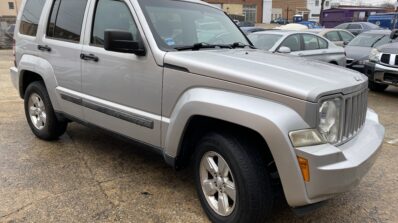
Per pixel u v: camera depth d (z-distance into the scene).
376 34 11.35
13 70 5.38
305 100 2.61
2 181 3.88
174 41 3.61
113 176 4.09
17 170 4.16
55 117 4.84
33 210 3.35
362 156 2.86
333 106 2.77
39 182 3.88
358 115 3.16
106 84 3.87
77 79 4.23
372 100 8.60
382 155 4.94
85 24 4.14
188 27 3.93
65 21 4.46
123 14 3.75
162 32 3.57
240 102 2.80
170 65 3.26
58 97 4.57
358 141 3.07
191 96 3.09
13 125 5.82
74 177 4.03
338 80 2.95
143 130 3.59
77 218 3.25
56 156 4.59
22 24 5.23
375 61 8.96
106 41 3.29
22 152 4.69
